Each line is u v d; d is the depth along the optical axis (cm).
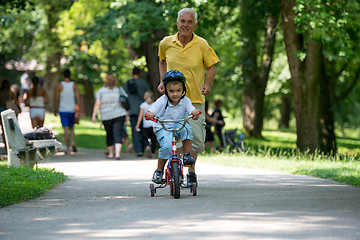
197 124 2519
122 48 11419
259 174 3428
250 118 8994
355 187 2681
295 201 2111
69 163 4325
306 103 5309
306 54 5144
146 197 2309
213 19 6494
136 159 4809
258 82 8850
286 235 1470
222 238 1434
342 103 14325
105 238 1454
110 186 2792
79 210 1936
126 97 4828
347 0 5006
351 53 5312
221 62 11131
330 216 1761
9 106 5144
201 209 1912
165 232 1518
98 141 7144
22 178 2820
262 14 6900
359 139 11850
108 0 8081
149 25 6025
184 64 2522
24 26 10619
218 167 4003
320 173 3288
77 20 9625
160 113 2344
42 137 3700
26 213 1892
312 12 4822
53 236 1488
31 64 13600
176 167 2245
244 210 1886
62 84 5281
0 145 5653
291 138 10019
